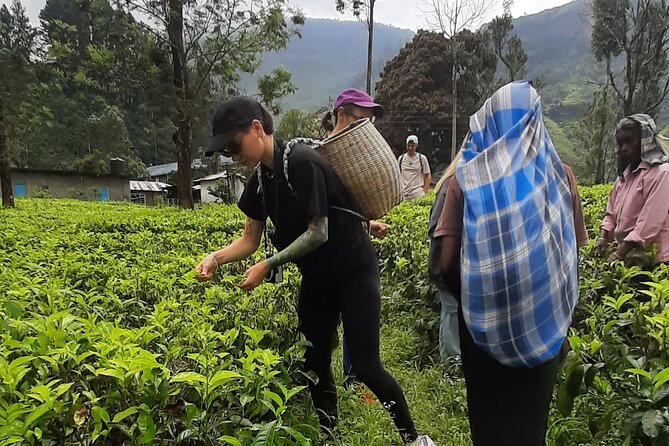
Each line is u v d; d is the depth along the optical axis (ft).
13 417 5.53
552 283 6.25
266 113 8.63
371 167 8.88
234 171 110.32
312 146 9.01
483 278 6.20
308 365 9.84
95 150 185.16
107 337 7.29
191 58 59.67
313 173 8.41
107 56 56.44
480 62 127.44
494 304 6.24
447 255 6.97
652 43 83.92
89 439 6.01
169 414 6.47
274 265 8.32
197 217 28.48
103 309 9.62
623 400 8.22
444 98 127.75
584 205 25.82
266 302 10.39
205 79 60.49
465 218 6.47
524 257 6.11
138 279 11.15
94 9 56.65
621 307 10.68
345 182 8.95
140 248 17.01
